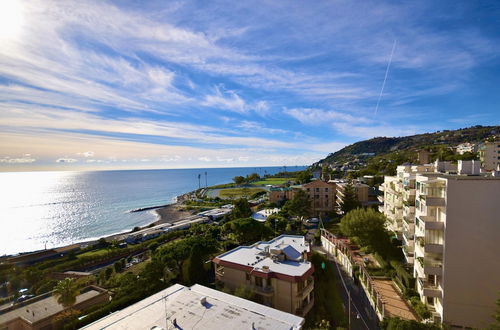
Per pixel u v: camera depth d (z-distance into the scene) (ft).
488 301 82.84
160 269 118.42
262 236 187.21
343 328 89.30
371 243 145.28
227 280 114.11
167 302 77.71
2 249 284.20
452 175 104.37
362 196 274.16
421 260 98.89
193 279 119.85
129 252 219.61
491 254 82.74
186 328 64.54
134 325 66.59
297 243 135.64
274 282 100.68
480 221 83.66
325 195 301.02
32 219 414.21
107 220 401.49
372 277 130.41
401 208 148.97
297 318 68.54
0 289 142.10
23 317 96.68
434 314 91.50
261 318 68.28
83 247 231.50
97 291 119.14
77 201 599.57
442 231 90.02
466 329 84.38
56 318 96.27
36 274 154.71
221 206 428.15
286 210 273.33
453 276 86.28
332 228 216.95
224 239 213.46
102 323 67.72
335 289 126.31
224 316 69.31
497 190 82.38
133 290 110.93
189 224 291.99
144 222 383.86
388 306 103.91
